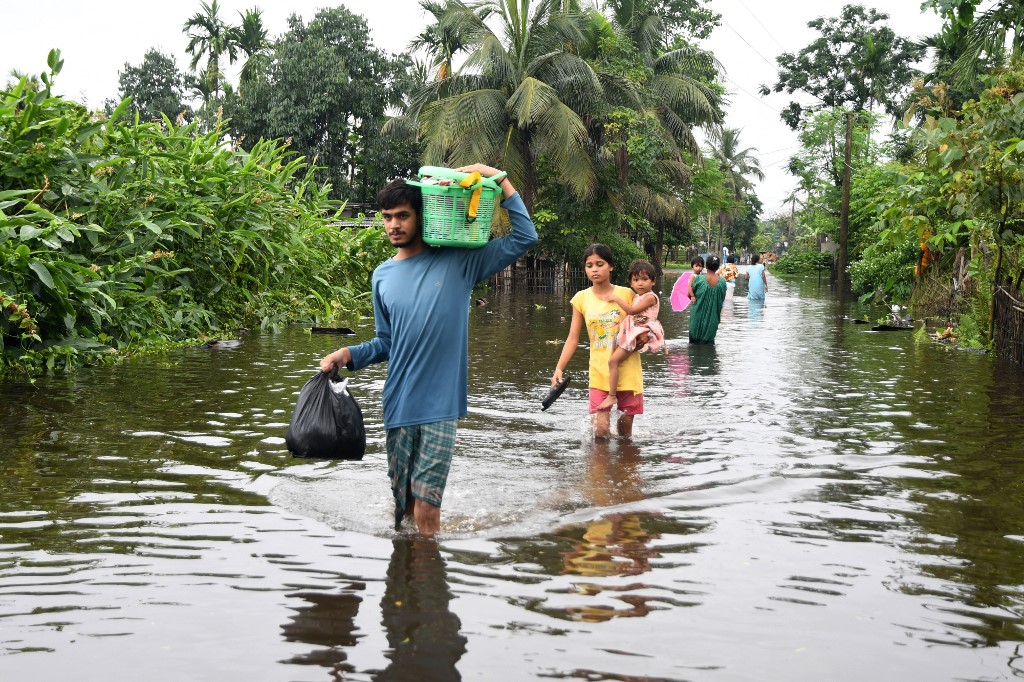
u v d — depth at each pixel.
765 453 5.54
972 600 3.21
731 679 2.59
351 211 37.91
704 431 6.23
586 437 5.99
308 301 15.10
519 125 24.17
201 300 12.15
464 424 6.36
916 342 12.70
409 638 2.85
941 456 5.47
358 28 37.31
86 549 3.61
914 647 2.82
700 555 3.65
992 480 4.88
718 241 91.25
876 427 6.39
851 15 43.72
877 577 3.42
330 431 3.93
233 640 2.82
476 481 4.77
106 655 2.71
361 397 7.39
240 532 3.86
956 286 16.62
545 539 3.84
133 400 6.86
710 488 4.68
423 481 3.86
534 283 29.11
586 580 3.36
